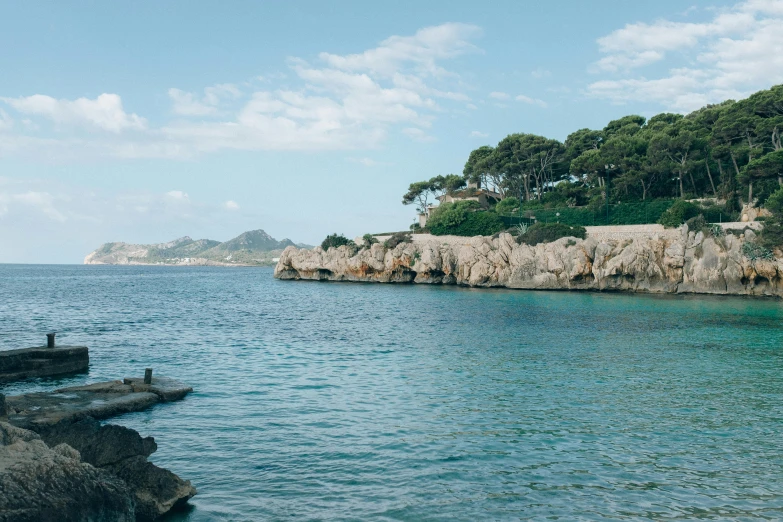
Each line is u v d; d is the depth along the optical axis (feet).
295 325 163.43
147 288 373.61
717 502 45.70
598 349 119.85
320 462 53.88
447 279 369.71
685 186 374.02
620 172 388.37
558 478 50.31
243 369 98.07
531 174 474.90
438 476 50.62
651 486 48.75
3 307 220.84
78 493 33.22
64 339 134.10
